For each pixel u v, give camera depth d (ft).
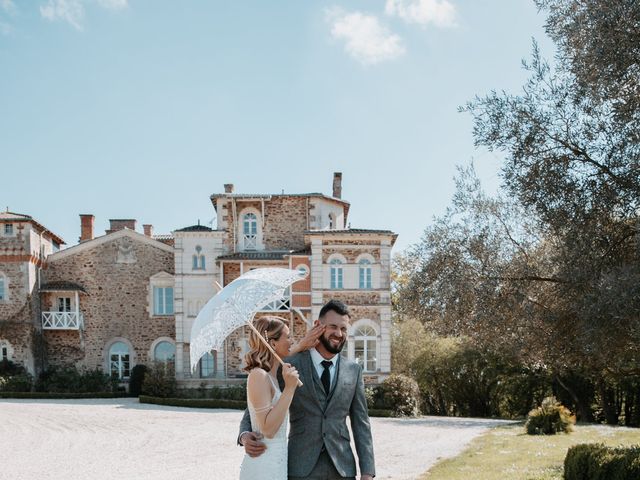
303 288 101.40
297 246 110.63
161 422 71.61
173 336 112.88
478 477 34.88
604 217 27.68
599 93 26.76
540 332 30.71
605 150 28.14
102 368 112.27
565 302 28.89
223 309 16.40
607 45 25.50
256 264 105.50
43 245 113.50
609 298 23.53
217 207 110.11
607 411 101.55
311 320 100.48
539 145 29.58
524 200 29.96
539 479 33.22
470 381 120.37
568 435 58.29
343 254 101.04
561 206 28.48
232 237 109.60
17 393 98.89
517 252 34.65
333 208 115.65
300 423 16.83
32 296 108.17
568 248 27.71
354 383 17.44
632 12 25.09
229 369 106.01
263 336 16.87
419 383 124.36
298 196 110.42
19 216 109.60
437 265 37.58
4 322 105.70
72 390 104.78
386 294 100.32
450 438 59.16
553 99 29.73
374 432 65.26
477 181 37.70
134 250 114.11
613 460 28.12
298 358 17.22
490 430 67.21
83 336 112.68
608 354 26.94
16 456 48.91
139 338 112.88
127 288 113.70
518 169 30.14
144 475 40.73
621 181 27.09
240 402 88.79
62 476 40.83
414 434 63.21
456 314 35.86
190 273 107.14
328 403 16.90
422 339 125.08
